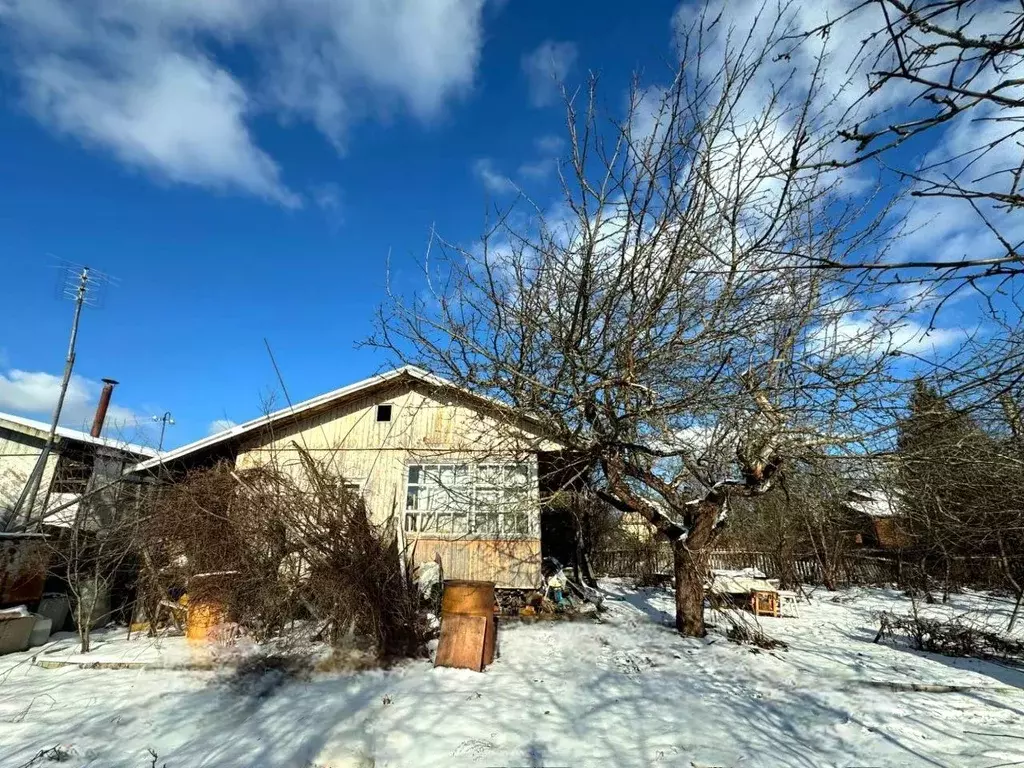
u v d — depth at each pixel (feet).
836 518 47.44
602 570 61.82
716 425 25.84
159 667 23.24
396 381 41.22
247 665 22.66
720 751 15.34
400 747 15.39
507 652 25.81
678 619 30.25
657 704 18.98
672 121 17.95
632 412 23.11
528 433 31.65
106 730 16.88
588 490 32.19
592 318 22.53
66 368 45.32
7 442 45.47
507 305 24.58
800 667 24.18
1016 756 15.37
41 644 27.99
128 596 33.63
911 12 6.41
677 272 19.93
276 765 14.48
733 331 21.39
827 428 23.93
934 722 18.02
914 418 18.54
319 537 23.82
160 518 27.12
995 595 48.49
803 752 15.52
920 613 41.88
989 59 6.49
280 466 35.96
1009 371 9.23
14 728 17.10
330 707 18.21
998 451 20.94
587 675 22.30
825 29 7.15
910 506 29.50
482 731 16.24
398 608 24.35
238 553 24.90
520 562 36.88
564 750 15.25
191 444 40.73
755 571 49.55
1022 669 24.91
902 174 7.61
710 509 28.78
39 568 30.19
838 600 50.06
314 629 24.20
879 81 7.16
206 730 16.80
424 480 39.65
